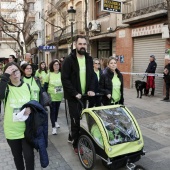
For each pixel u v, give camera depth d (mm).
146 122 6785
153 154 4645
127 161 3717
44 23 34500
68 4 22641
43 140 3324
